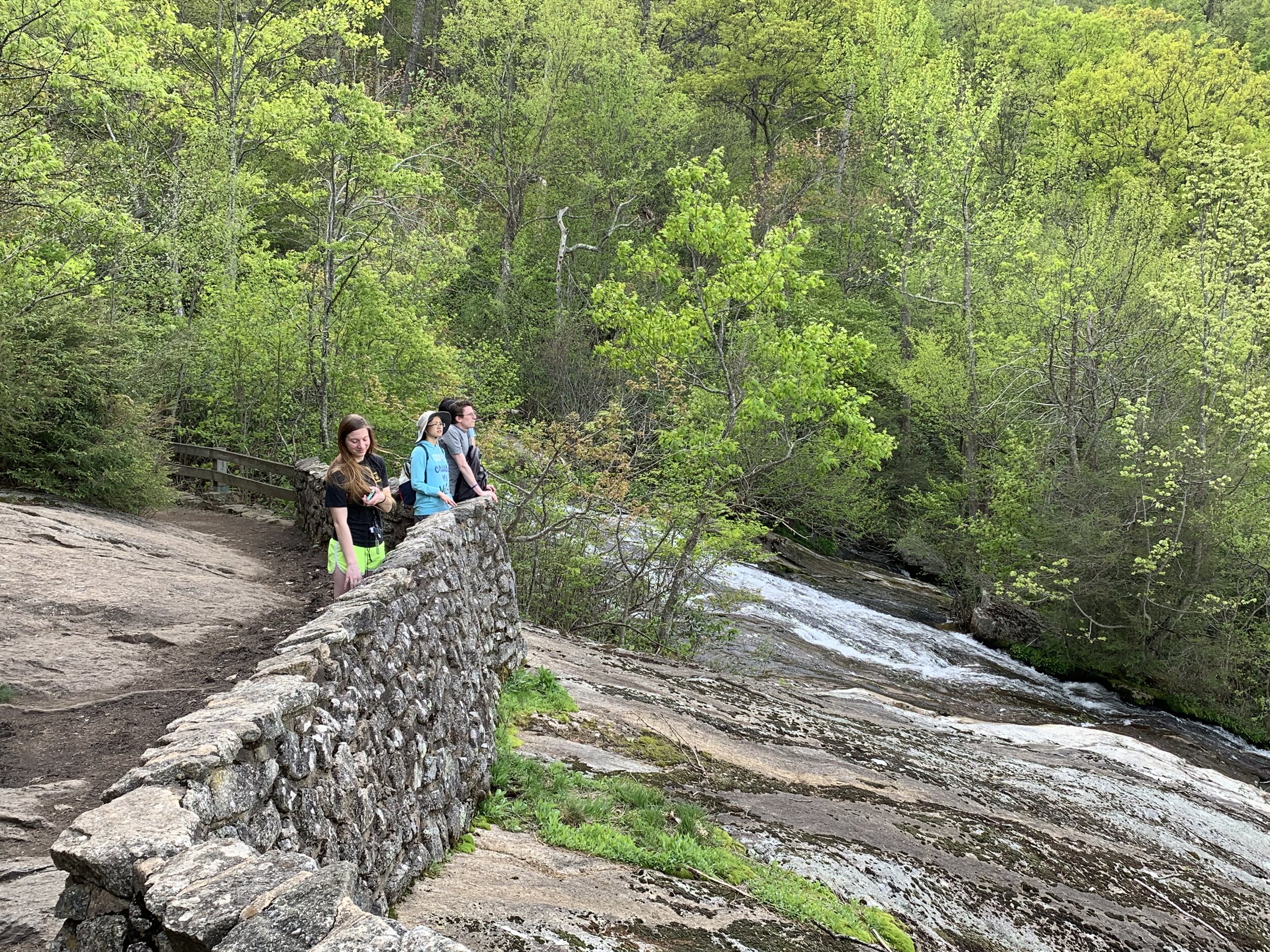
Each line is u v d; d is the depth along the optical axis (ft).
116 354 45.88
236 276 72.23
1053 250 95.86
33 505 38.99
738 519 60.64
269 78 85.30
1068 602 75.00
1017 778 39.68
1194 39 168.35
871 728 41.70
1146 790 43.16
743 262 57.57
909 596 94.58
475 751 20.21
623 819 21.72
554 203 133.18
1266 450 71.41
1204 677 69.41
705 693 38.65
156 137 80.07
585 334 108.68
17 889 12.93
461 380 67.26
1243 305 77.56
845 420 57.82
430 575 19.70
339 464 22.48
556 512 50.11
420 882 15.31
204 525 49.98
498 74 122.62
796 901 20.54
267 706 10.80
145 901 7.66
